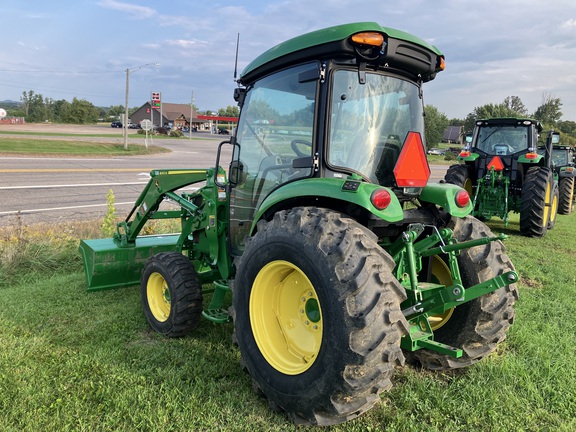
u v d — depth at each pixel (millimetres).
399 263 3256
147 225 8328
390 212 2781
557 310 4965
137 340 4184
